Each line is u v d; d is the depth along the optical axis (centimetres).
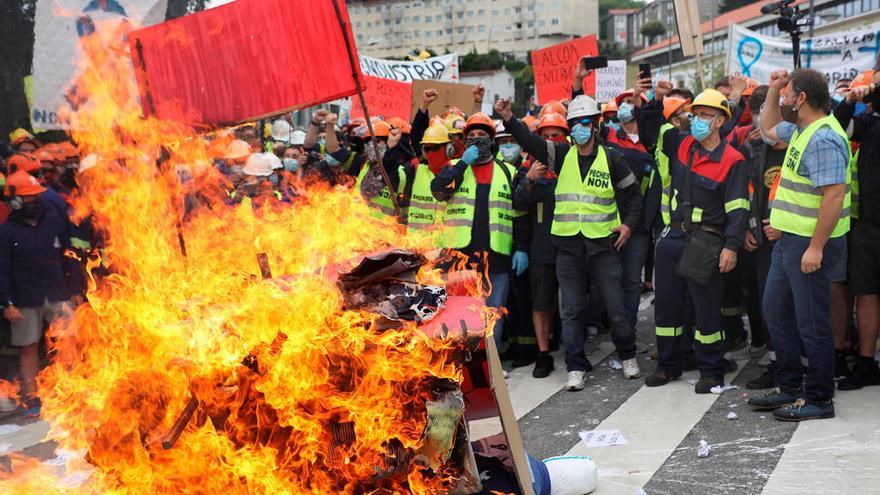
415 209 650
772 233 568
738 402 539
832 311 565
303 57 371
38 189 614
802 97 470
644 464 439
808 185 469
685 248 558
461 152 668
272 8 371
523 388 620
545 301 648
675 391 579
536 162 627
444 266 615
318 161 798
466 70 7000
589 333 768
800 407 489
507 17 10244
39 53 722
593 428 510
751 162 633
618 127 748
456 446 319
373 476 287
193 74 387
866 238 532
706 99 546
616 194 617
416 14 10269
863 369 541
